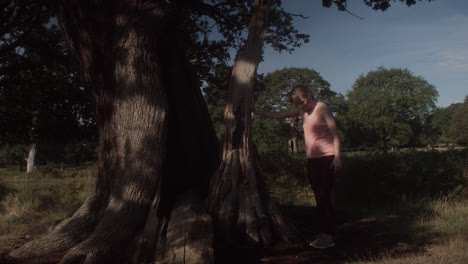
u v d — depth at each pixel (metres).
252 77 3.63
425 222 4.02
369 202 5.54
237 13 8.35
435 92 48.56
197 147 4.16
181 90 4.05
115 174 3.40
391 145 43.62
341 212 4.94
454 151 6.82
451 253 2.75
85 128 12.45
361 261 2.73
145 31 3.39
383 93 45.94
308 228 3.93
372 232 3.69
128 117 3.38
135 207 3.28
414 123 46.03
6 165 44.41
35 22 10.44
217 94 11.12
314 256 2.93
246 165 3.56
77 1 3.31
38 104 11.81
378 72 52.66
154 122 3.38
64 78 11.57
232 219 3.32
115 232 3.09
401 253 2.91
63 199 6.57
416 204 5.09
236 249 3.16
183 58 4.22
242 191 3.48
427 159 6.35
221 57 9.17
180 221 3.10
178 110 4.02
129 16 3.39
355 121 44.91
